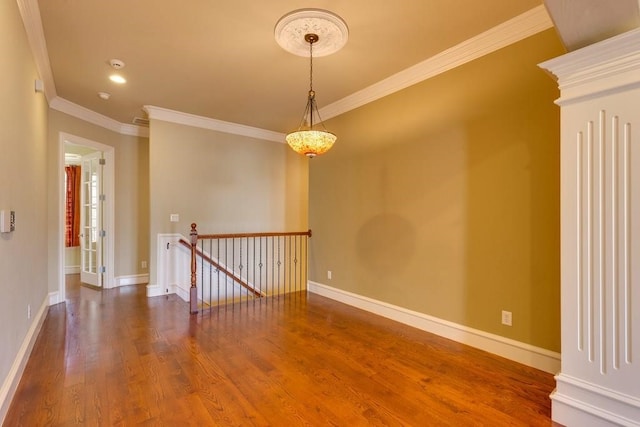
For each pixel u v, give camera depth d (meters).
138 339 2.93
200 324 3.35
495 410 1.90
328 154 4.46
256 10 2.33
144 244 5.48
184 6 2.28
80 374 2.28
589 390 1.67
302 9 2.30
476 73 2.79
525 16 2.41
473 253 2.81
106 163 5.03
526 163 2.47
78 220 6.51
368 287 3.84
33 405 1.91
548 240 2.36
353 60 3.09
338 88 3.75
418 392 2.09
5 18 1.86
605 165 1.63
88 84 3.62
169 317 3.58
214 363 2.47
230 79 3.50
